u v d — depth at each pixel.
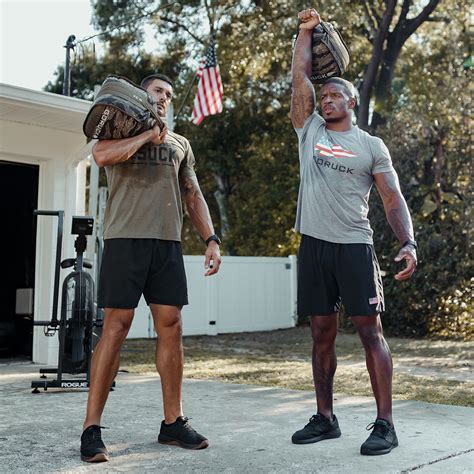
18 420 3.36
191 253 21.02
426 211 10.27
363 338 2.79
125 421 3.29
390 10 13.39
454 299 10.26
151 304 2.84
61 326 4.56
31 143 6.71
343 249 2.79
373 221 10.88
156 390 4.46
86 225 4.54
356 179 2.83
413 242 2.77
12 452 2.63
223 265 11.59
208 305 11.30
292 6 13.84
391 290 10.61
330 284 2.86
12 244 7.90
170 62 20.14
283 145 17.89
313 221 2.85
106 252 2.76
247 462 2.45
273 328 12.16
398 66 15.02
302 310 2.89
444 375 6.09
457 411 3.62
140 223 2.74
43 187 6.94
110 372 2.66
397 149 10.82
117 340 2.70
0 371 5.90
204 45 18.30
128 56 20.08
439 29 15.21
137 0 19.38
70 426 3.19
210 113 10.41
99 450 2.48
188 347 9.12
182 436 2.70
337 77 2.97
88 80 20.66
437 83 12.41
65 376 5.46
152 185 2.79
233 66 16.31
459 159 10.46
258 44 15.42
